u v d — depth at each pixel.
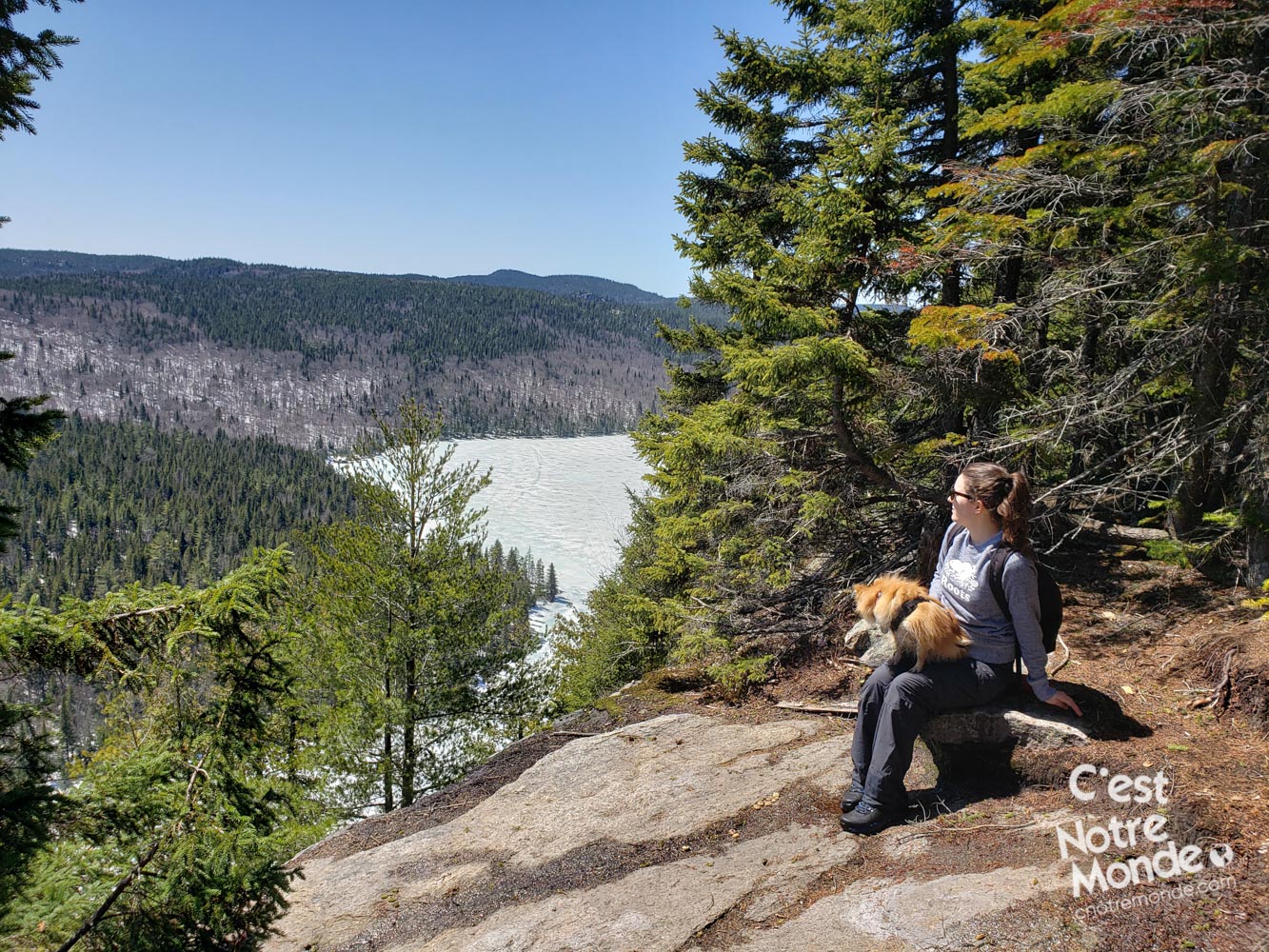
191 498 183.62
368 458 11.36
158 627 2.75
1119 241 6.29
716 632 6.38
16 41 2.92
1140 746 3.21
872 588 3.57
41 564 135.88
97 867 2.49
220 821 2.73
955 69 7.95
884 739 3.33
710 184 9.27
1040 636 3.28
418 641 11.20
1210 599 4.84
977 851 2.93
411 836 4.26
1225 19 4.78
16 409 2.66
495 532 171.88
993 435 6.61
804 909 2.87
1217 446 5.30
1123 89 5.16
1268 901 2.24
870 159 5.95
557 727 5.55
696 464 7.61
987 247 6.16
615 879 3.44
